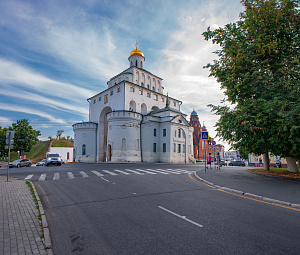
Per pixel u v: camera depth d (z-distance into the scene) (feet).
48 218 18.10
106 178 42.68
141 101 138.51
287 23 44.98
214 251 12.06
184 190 30.68
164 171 60.75
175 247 12.58
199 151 239.50
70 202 23.48
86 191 29.48
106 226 16.17
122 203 22.91
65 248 12.58
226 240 13.58
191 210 20.33
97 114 151.74
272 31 44.83
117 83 138.62
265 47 43.86
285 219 18.02
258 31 46.52
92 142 143.54
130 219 17.75
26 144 202.80
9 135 40.60
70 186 33.53
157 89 161.99
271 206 22.41
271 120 41.11
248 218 18.13
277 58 46.65
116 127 118.32
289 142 42.19
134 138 120.57
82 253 11.92
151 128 122.83
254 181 39.60
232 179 42.24
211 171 59.98
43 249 12.13
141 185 34.53
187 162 131.54
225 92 51.16
